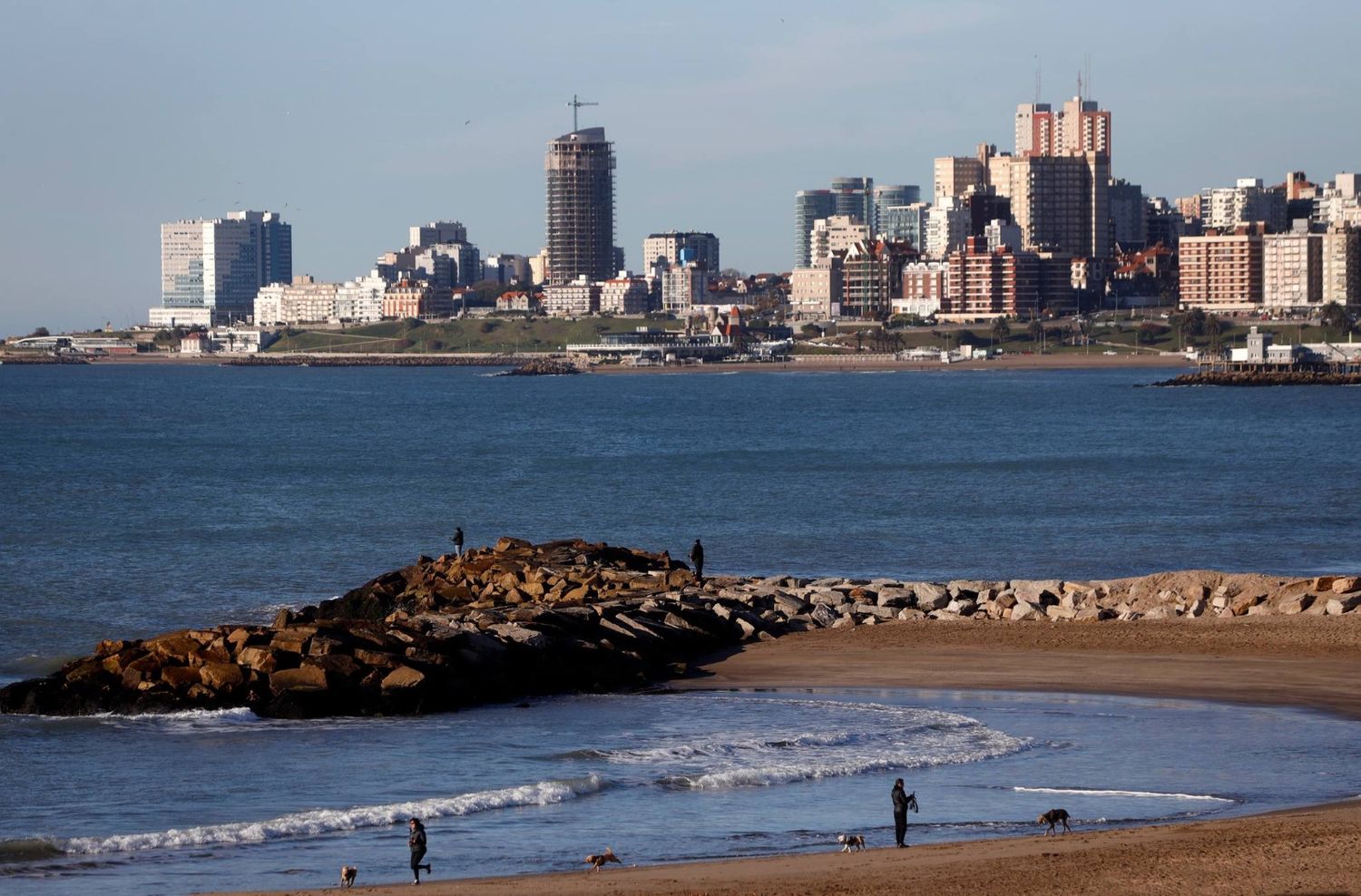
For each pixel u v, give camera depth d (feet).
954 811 332.39
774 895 253.85
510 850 306.55
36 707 438.81
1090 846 282.56
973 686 474.90
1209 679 475.72
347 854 306.96
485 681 465.06
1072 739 402.52
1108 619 579.89
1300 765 369.50
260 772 376.68
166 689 447.83
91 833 325.01
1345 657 501.97
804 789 355.97
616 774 370.73
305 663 453.99
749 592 613.11
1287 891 244.42
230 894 269.85
